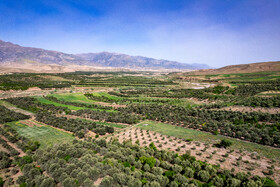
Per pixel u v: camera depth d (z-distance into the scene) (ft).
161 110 284.00
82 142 164.55
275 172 111.14
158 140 171.94
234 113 232.94
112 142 166.50
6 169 123.03
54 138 185.26
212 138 171.42
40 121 240.32
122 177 104.01
